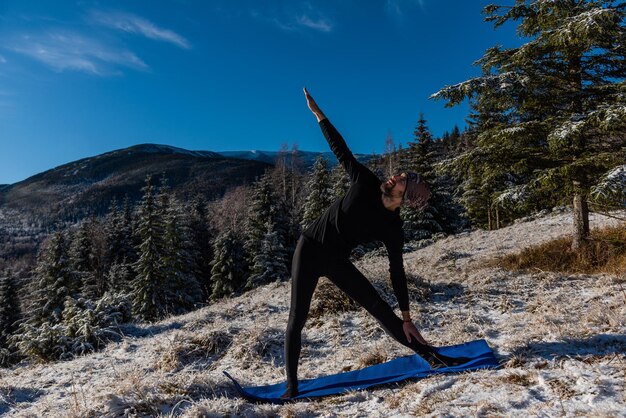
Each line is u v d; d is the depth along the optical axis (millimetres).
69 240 43531
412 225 27547
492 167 9102
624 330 3686
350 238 2986
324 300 6426
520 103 8875
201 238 43875
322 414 2998
